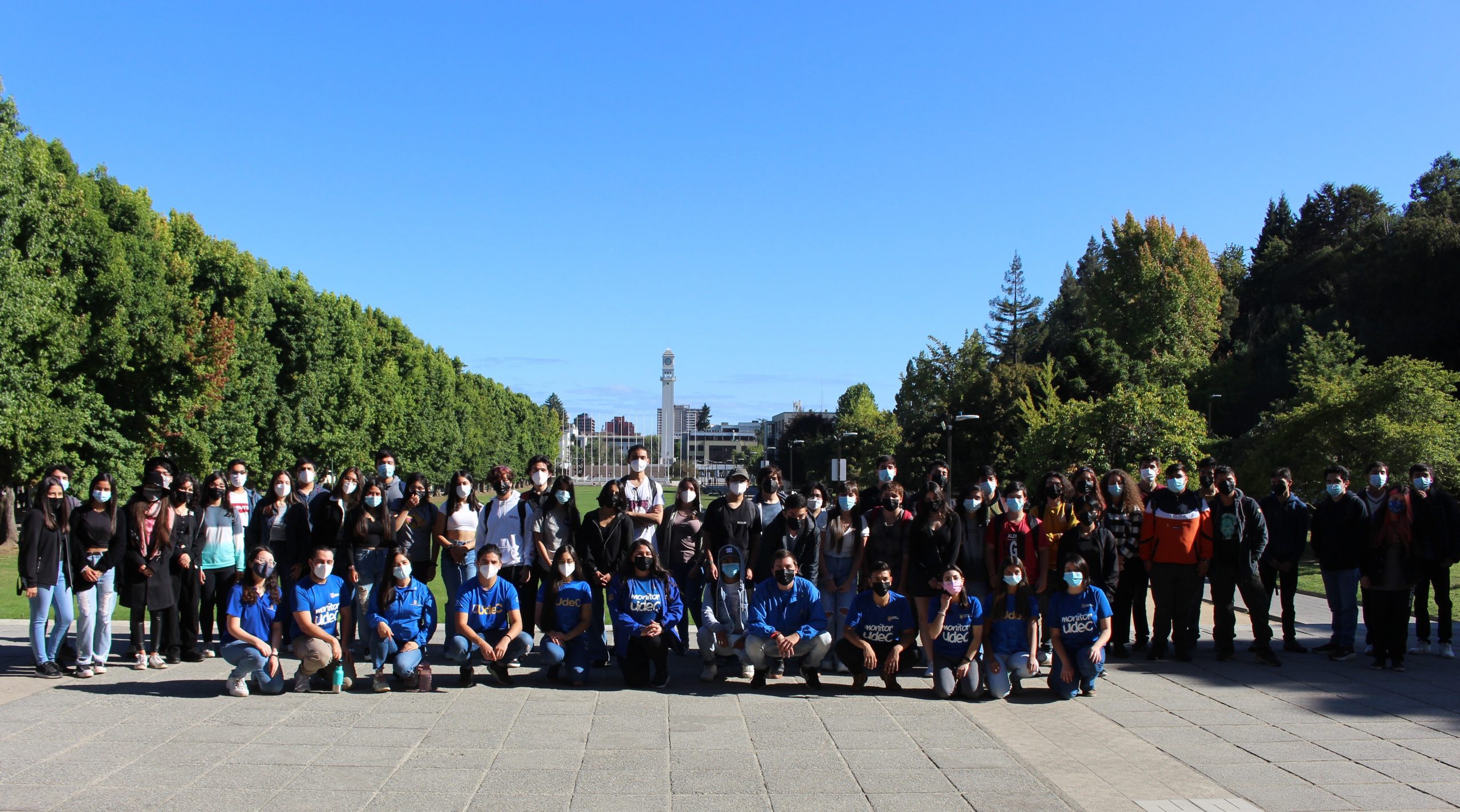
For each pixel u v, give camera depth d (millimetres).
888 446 71562
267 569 9250
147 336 29656
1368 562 10539
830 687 9945
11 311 23391
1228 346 77125
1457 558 10414
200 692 9312
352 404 46062
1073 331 76750
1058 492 11156
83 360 28312
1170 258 72312
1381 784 6754
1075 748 7703
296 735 7801
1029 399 51656
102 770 6785
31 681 9656
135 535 10125
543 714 8594
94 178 30297
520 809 6090
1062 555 9867
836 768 7059
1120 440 34969
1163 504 11156
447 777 6730
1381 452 30125
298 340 42188
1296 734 8078
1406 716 8641
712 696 9469
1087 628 9391
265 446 40375
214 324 32250
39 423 25312
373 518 10617
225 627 9172
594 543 10297
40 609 9734
